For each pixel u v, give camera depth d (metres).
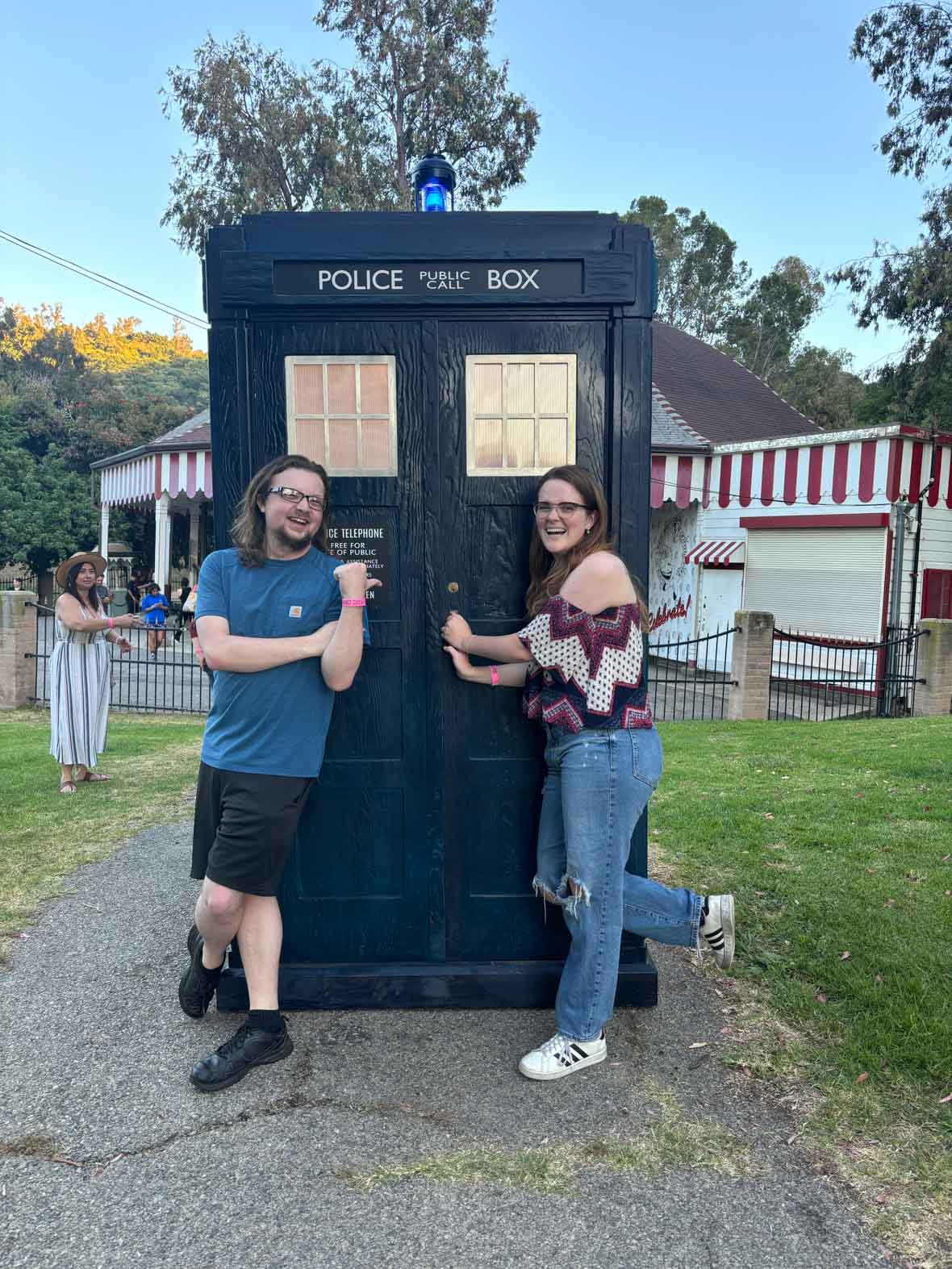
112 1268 1.82
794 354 42.00
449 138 25.30
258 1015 2.50
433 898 2.91
